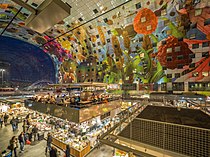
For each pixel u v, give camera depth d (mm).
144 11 21516
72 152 9156
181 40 21312
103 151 9555
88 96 9672
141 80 25609
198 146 4148
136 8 21234
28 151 9430
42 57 46781
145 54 25172
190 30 20312
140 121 5648
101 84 10516
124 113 6395
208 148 3984
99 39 29516
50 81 48781
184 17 19953
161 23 21922
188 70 20812
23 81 46031
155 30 22812
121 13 22594
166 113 6129
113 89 27656
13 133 12562
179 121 5113
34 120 14570
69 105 8305
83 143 9633
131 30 24750
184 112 6117
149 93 22078
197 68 20047
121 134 5656
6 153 8305
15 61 43125
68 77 41156
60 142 10055
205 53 19375
